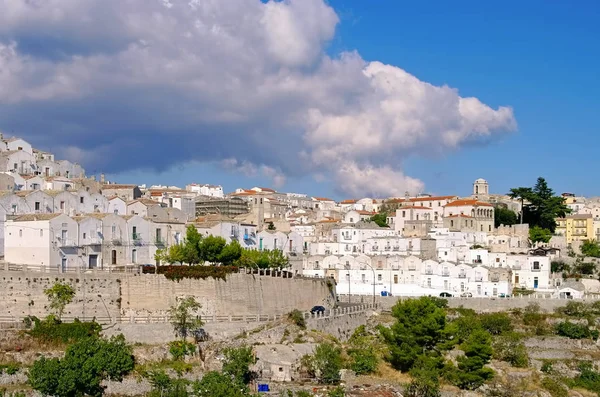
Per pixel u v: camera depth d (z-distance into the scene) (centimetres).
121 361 12238
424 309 15375
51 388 11381
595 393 16100
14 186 17938
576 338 18812
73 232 15175
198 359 13300
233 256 17025
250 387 12888
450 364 14875
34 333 12588
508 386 15388
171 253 16262
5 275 12850
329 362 13762
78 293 13425
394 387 13762
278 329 14725
